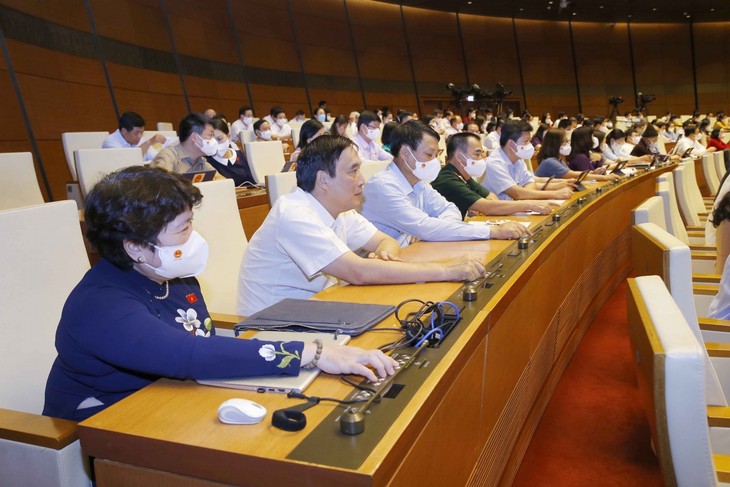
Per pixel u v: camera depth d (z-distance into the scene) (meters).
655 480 1.82
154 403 0.93
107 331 1.01
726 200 2.24
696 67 16.80
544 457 1.96
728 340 1.73
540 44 16.03
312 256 1.60
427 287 1.55
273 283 1.73
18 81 5.87
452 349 1.08
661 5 14.77
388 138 2.48
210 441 0.80
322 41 12.27
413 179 2.46
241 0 10.52
